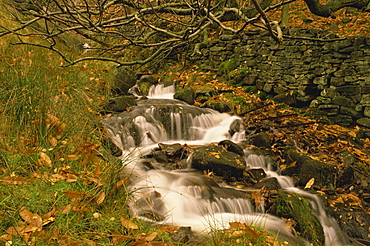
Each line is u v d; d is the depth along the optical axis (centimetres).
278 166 541
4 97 382
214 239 282
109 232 254
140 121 564
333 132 641
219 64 880
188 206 374
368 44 655
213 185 433
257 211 413
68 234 235
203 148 510
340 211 447
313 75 726
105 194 288
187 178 437
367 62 658
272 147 579
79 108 430
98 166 307
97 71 696
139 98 688
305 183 501
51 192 271
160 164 473
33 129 346
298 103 750
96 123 438
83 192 274
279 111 722
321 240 380
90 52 984
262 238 306
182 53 936
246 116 682
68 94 465
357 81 675
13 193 256
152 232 265
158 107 607
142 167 445
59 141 341
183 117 610
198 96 755
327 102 714
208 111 662
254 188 461
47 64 560
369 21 969
